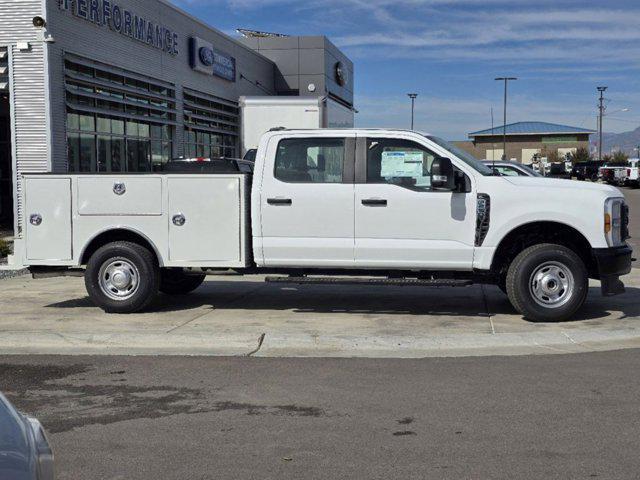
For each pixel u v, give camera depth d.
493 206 8.41
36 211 9.22
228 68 26.95
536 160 72.81
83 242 9.20
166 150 21.67
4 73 15.22
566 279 8.48
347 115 23.22
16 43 14.99
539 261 8.45
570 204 8.31
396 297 10.52
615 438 4.93
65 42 15.66
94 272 9.16
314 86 32.69
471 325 8.53
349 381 6.39
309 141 8.75
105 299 9.20
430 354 7.38
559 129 98.62
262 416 5.48
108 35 17.53
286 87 34.91
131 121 19.33
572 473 4.36
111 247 9.12
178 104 22.17
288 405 5.75
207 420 5.41
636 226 21.39
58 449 4.84
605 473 4.36
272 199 8.74
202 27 24.17
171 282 10.55
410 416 5.44
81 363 7.14
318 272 9.02
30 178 9.20
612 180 50.34
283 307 9.77
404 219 8.55
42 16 14.84
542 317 8.52
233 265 8.95
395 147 8.63
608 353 7.32
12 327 8.49
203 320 8.89
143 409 5.68
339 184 8.66
